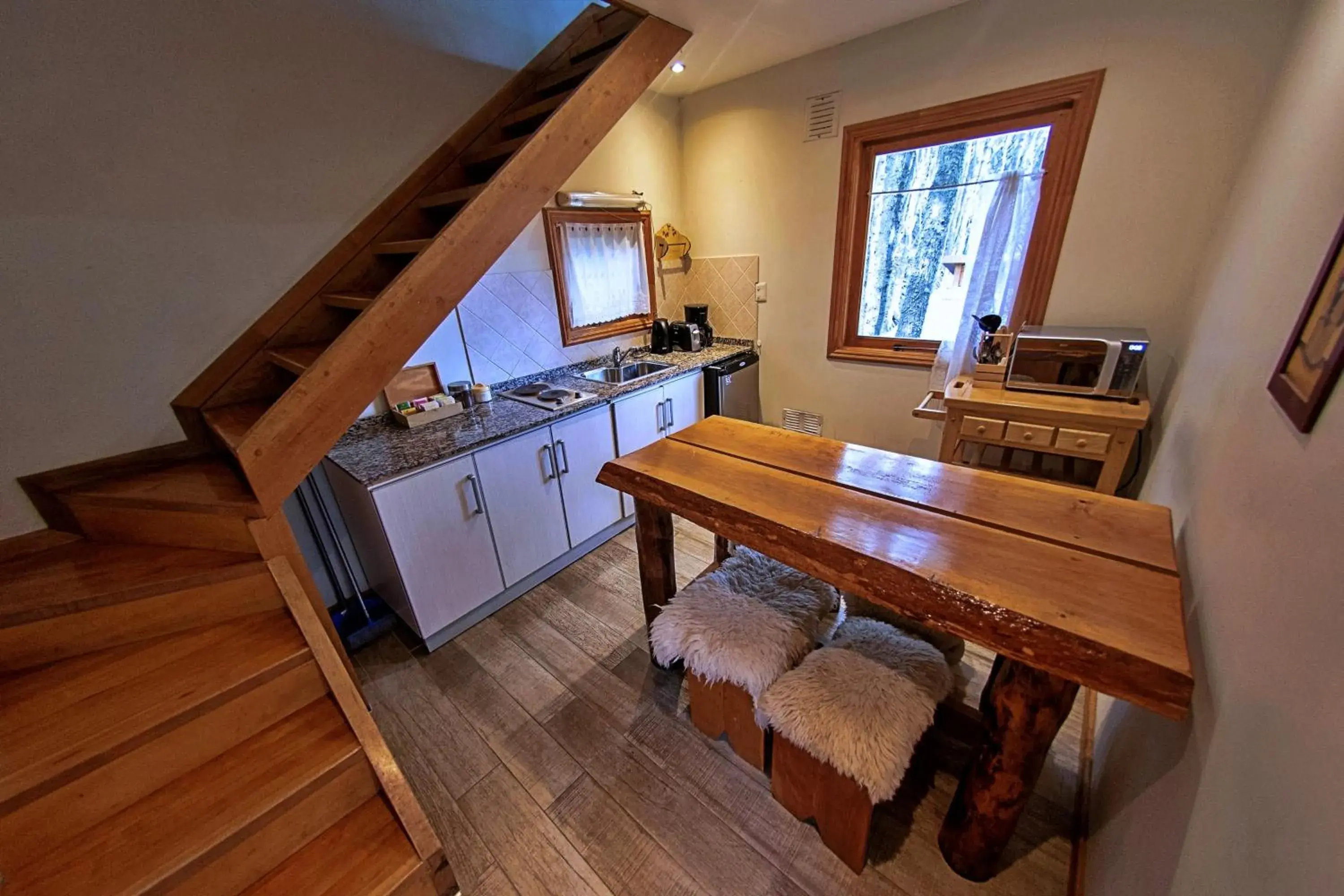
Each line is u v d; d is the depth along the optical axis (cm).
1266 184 144
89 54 153
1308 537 66
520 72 244
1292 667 62
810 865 134
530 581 250
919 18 229
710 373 317
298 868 121
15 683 129
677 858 137
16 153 147
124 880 103
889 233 282
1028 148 231
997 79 221
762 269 327
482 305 259
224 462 182
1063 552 110
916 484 143
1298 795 53
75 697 125
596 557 275
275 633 146
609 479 166
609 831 145
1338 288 76
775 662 137
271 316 200
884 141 265
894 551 114
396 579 199
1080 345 205
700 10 202
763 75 284
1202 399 148
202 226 181
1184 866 75
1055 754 158
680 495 148
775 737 134
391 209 221
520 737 174
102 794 114
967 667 191
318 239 206
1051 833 138
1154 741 106
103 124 158
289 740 133
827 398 327
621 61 195
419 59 215
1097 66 200
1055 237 226
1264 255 128
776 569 168
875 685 125
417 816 122
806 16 220
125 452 177
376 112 209
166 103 167
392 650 214
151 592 139
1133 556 108
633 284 327
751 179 311
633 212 314
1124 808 112
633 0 188
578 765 163
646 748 168
